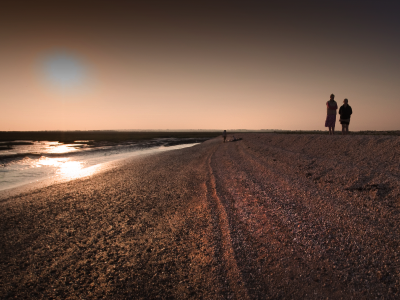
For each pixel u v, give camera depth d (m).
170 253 4.52
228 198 7.27
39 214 7.30
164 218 6.42
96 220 6.59
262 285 3.34
